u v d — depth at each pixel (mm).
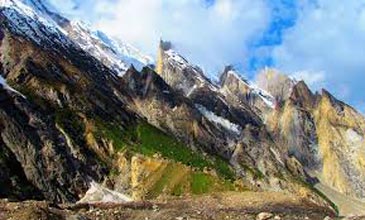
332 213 92500
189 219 74625
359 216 77312
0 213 64625
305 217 79125
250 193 104500
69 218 66000
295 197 101625
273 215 77125
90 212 76750
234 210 85562
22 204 69688
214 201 97062
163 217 76188
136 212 79688
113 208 84000
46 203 76812
